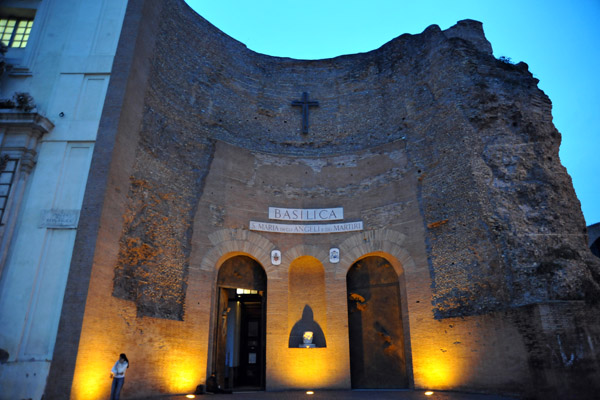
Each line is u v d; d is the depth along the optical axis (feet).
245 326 85.46
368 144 77.87
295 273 71.46
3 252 47.19
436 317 60.85
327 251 70.38
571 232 58.18
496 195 60.39
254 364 83.76
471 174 62.75
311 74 86.94
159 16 66.69
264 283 70.79
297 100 84.28
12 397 41.45
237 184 71.10
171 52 68.95
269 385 62.28
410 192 69.41
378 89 81.82
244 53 84.17
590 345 47.29
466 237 60.80
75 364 41.91
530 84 68.74
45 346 43.47
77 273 45.60
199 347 59.88
